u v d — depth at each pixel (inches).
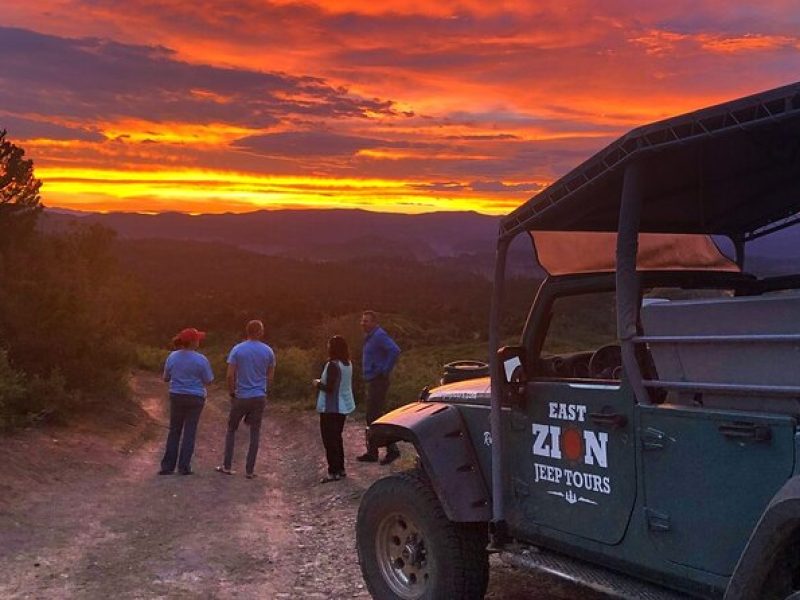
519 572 229.3
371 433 207.6
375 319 412.2
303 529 299.3
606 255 181.0
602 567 150.6
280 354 982.4
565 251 175.9
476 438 184.9
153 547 268.5
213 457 482.9
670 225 179.0
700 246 188.4
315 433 577.3
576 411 153.2
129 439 506.0
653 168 146.4
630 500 140.9
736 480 120.9
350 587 228.8
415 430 187.6
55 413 486.3
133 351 661.3
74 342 555.5
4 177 601.9
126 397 629.6
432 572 184.4
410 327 1892.2
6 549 254.2
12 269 569.9
